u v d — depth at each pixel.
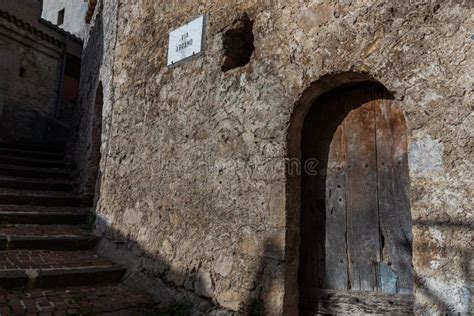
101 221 4.84
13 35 10.52
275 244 2.70
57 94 11.80
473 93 1.97
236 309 2.85
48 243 4.38
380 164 2.54
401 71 2.23
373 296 2.43
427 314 1.98
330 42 2.59
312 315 2.67
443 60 2.09
